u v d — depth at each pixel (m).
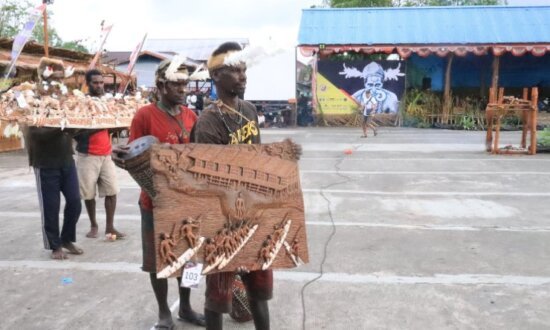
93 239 5.94
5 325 3.83
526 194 8.14
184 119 3.72
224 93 2.94
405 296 4.25
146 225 3.52
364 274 4.75
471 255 5.24
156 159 2.58
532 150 12.65
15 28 23.78
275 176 2.85
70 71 5.21
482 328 3.70
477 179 9.48
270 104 24.09
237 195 2.73
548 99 25.14
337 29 23.75
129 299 4.29
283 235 2.86
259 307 3.05
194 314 3.85
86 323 3.86
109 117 5.51
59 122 4.89
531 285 4.45
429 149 14.12
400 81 23.81
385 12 24.58
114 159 2.80
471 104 23.23
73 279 4.73
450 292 4.32
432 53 22.48
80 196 5.44
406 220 6.64
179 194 2.61
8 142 14.59
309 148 14.62
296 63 23.80
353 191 8.51
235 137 2.96
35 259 5.27
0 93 4.77
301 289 4.41
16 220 6.84
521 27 22.78
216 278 2.90
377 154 13.16
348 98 24.08
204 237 2.65
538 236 5.88
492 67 24.22
